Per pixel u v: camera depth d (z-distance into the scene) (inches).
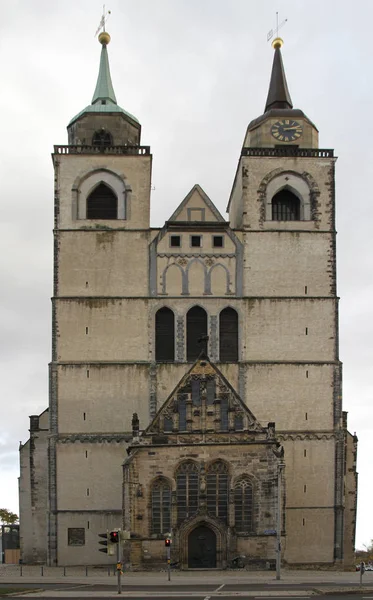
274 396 3309.5
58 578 2541.8
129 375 3297.2
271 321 3371.1
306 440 3277.6
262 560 2802.7
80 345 3312.0
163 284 3380.9
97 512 3191.4
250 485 2856.8
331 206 3486.7
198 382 2947.8
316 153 3531.0
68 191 3442.4
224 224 3447.3
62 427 3245.6
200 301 3371.1
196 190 3496.6
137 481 2854.3
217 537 2815.0
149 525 2829.7
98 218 3432.6
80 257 3383.4
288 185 3503.9
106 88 3757.4
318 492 3245.6
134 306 3353.8
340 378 3336.6
